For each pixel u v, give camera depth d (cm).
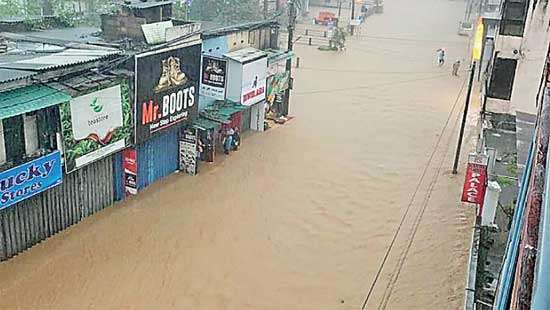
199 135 2389
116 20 2159
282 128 2916
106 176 1975
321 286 1678
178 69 2142
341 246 1892
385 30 5806
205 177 2303
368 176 2417
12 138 1623
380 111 3281
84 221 1900
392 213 2122
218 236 1891
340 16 6406
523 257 299
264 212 2066
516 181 1528
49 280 1595
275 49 2973
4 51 1916
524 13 1788
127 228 1889
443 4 7669
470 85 2430
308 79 3859
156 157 2200
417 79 4003
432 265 1809
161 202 2077
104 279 1625
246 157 2523
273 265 1762
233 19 3522
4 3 2619
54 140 1725
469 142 2866
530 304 255
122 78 1894
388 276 1745
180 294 1594
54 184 1727
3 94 1630
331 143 2755
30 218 1705
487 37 2405
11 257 1670
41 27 2383
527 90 1845
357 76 4009
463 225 2052
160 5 2194
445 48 5034
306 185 2297
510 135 1764
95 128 1833
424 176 2453
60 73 1778
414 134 2942
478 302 1129
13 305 1481
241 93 2495
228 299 1591
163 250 1786
